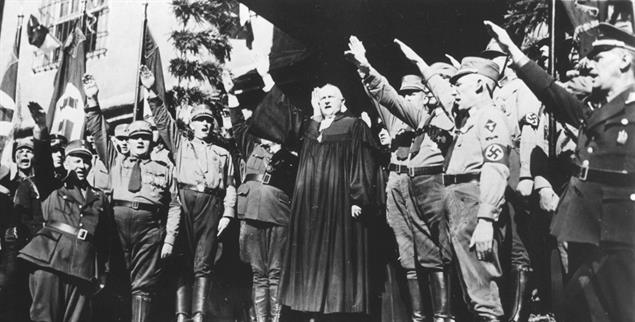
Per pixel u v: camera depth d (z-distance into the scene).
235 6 9.68
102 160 9.14
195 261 8.42
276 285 8.06
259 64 9.40
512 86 7.14
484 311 6.30
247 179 8.46
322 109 8.04
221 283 8.47
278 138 8.30
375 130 8.46
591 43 6.55
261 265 8.17
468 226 6.53
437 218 7.00
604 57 6.04
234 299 8.40
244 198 8.38
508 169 6.45
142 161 8.71
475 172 6.64
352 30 8.63
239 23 9.64
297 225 7.72
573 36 6.86
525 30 7.65
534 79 6.19
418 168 7.19
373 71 7.29
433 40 8.49
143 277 8.42
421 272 7.21
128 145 8.84
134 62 10.23
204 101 9.45
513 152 6.84
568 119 6.18
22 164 9.34
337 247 7.49
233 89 8.88
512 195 6.72
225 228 8.48
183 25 9.81
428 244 7.04
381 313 7.58
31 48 11.25
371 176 7.62
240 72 9.52
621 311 5.67
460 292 7.05
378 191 7.69
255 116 8.32
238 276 8.48
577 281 5.90
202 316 8.27
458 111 6.91
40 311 8.17
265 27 9.45
